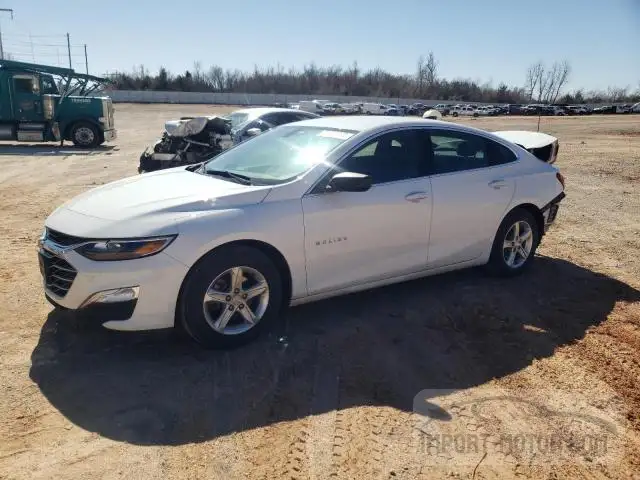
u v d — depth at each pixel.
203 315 3.40
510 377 3.39
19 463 2.49
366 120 4.52
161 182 4.04
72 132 18.91
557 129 33.25
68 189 9.91
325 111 53.59
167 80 85.88
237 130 10.48
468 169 4.68
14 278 4.83
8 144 19.98
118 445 2.64
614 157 16.17
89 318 3.28
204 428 2.79
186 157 10.17
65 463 2.50
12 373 3.25
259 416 2.90
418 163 4.37
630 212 8.40
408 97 94.44
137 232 3.23
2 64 17.86
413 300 4.56
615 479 2.53
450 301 4.56
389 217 4.09
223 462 2.54
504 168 4.94
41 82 18.41
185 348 3.61
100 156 16.25
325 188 3.82
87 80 19.52
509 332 4.02
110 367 3.36
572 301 4.67
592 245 6.49
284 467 2.52
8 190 9.62
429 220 4.33
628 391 3.28
